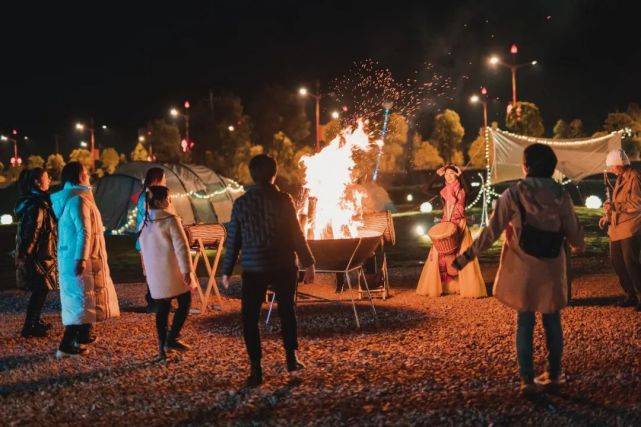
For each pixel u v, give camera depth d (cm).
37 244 719
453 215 905
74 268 628
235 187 2156
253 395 507
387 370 558
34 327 730
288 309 556
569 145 1992
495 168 2019
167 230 618
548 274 477
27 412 489
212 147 3988
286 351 559
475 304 831
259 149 4034
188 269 616
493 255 1310
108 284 661
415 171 3859
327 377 545
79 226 629
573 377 522
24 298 998
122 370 591
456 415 447
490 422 432
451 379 527
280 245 536
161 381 554
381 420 443
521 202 479
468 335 670
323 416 457
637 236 755
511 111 2748
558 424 428
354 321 759
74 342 655
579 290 898
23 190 729
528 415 444
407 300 883
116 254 1520
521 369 481
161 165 1994
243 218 534
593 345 611
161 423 458
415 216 2119
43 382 564
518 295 479
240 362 602
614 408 451
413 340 659
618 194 773
